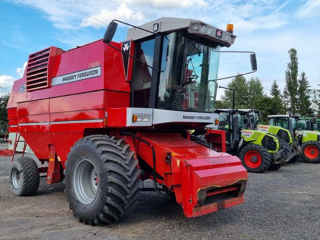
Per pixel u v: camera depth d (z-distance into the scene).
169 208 5.20
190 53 4.85
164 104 4.61
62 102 5.37
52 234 3.88
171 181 4.14
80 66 5.07
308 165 12.80
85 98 4.88
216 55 5.28
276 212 5.12
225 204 4.21
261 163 10.09
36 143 6.16
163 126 4.95
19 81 6.98
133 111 4.21
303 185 7.73
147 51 4.82
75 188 4.48
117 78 4.80
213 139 5.76
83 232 3.97
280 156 10.41
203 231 4.09
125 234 3.91
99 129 4.81
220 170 4.11
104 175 3.97
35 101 6.14
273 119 15.86
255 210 5.22
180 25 4.48
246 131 11.03
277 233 4.09
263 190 7.03
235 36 5.25
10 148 7.44
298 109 45.75
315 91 38.50
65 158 5.37
